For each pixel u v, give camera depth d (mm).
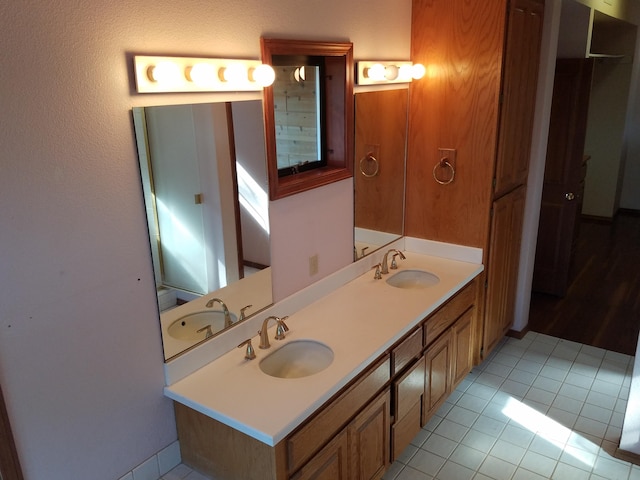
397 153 3090
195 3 1760
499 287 3395
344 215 2740
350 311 2496
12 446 1481
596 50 6379
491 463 2645
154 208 1762
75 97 1489
